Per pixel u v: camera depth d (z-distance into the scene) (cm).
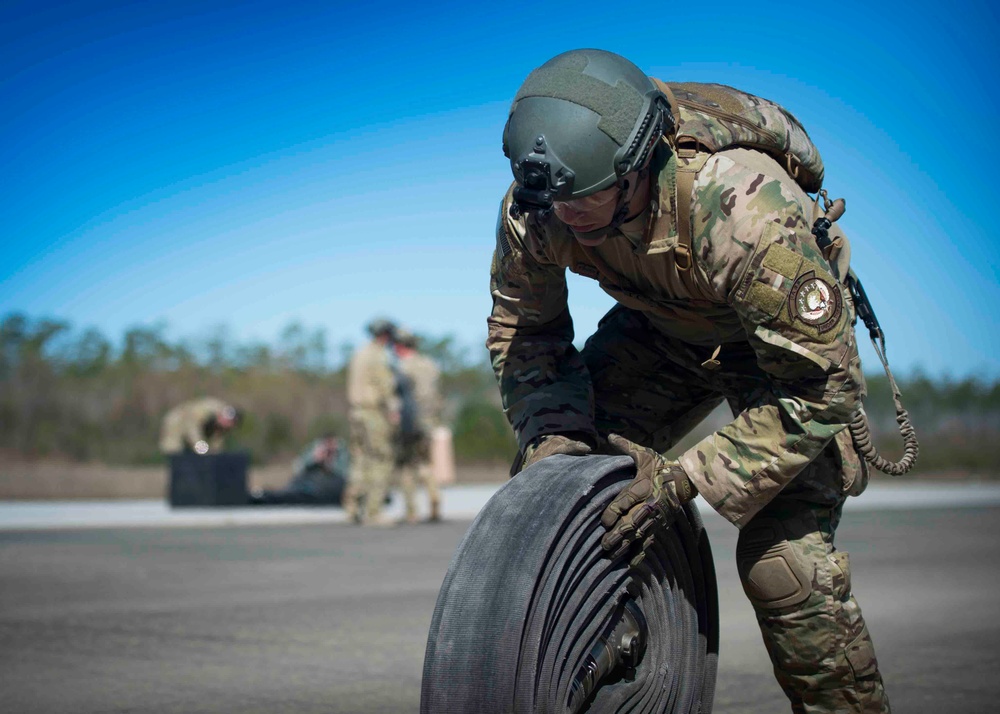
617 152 205
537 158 207
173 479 1234
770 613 236
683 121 219
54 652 415
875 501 1498
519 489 204
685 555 231
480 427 2345
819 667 234
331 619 492
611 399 271
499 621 188
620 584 213
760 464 212
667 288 233
